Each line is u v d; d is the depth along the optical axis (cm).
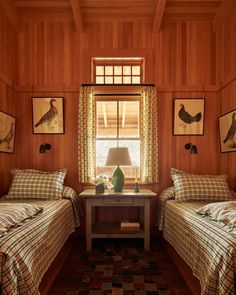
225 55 338
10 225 165
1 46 313
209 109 360
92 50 357
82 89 347
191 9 342
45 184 305
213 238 167
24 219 186
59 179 318
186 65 359
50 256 202
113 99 363
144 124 349
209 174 356
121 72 370
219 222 187
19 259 143
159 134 358
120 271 246
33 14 350
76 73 358
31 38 359
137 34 358
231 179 324
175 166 357
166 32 359
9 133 331
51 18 356
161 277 234
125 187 354
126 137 367
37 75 358
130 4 333
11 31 343
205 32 359
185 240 219
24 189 300
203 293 156
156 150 347
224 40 341
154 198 354
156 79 358
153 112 348
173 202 293
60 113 357
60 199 301
